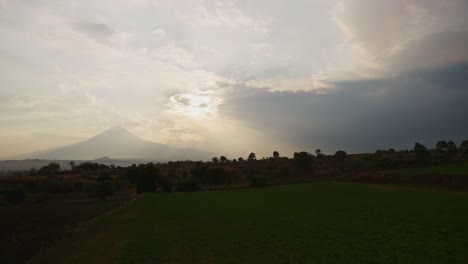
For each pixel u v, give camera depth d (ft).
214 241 72.59
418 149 378.12
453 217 91.30
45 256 67.87
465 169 229.86
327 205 131.64
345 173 347.36
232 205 145.89
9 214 160.66
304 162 370.73
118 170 508.94
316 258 56.39
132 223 104.68
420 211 104.68
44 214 156.35
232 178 339.98
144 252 64.95
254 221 98.68
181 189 280.51
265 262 54.95
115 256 63.00
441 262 52.26
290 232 79.25
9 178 362.94
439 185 194.39
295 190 220.02
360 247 62.64
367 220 92.73
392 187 208.85
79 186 294.05
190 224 98.53
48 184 285.43
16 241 90.63
